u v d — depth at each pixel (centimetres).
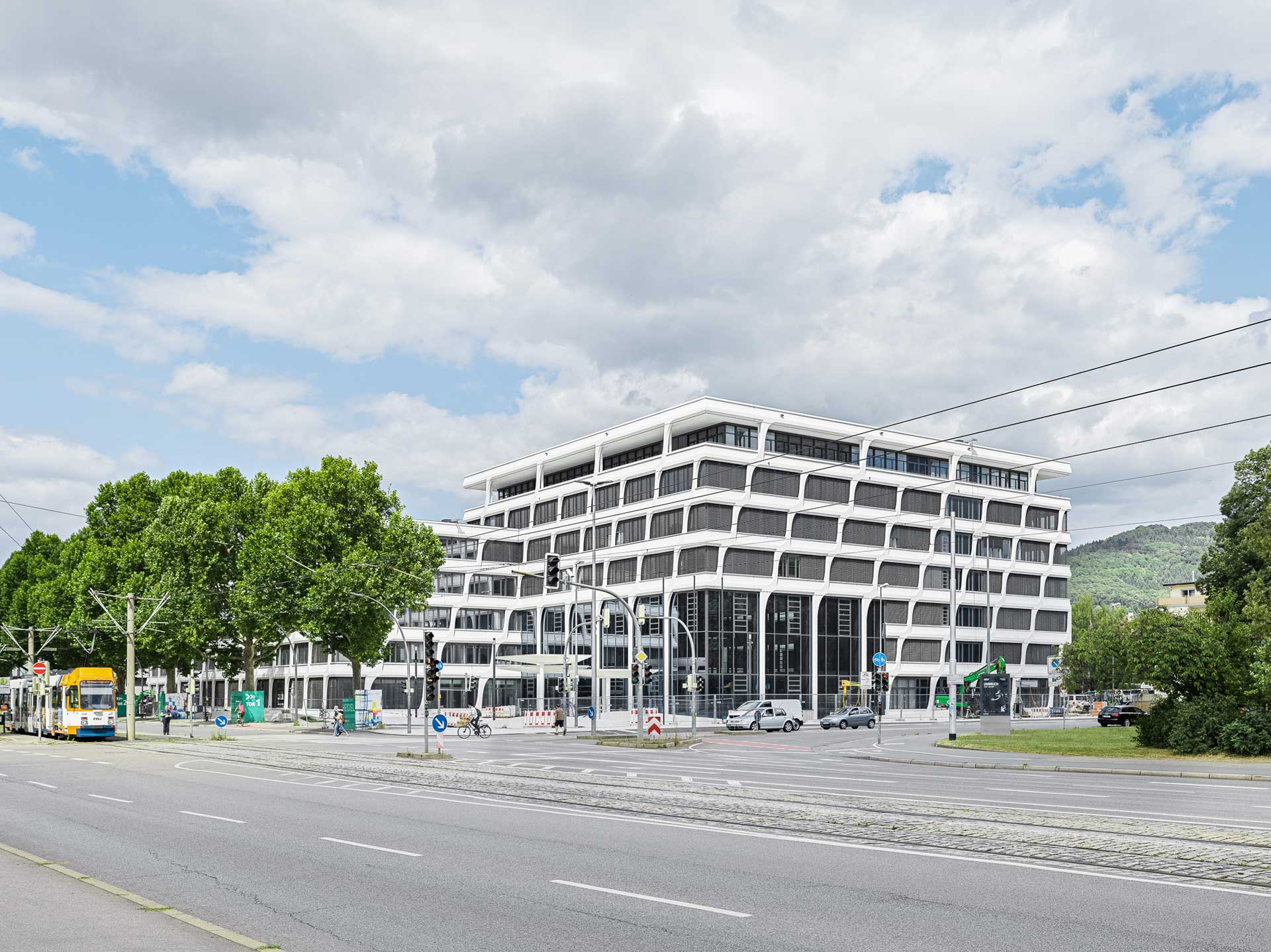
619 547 9781
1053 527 11750
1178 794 2341
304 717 8488
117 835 1655
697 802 2141
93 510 8181
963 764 3506
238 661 7888
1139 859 1368
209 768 3291
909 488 10362
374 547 6788
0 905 1060
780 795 2291
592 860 1368
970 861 1358
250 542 6950
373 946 905
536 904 1078
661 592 9269
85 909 1041
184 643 7269
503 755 4078
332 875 1258
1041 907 1061
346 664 10044
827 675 9588
